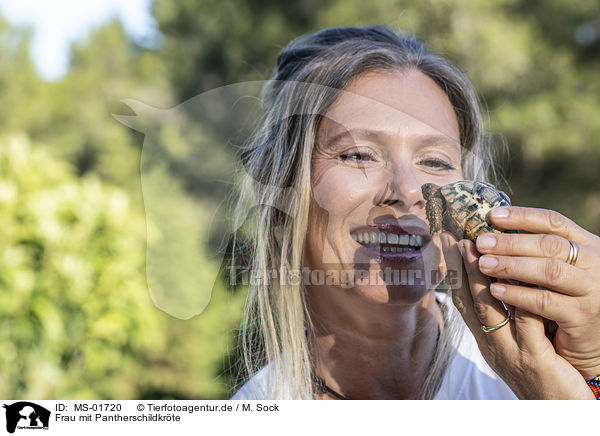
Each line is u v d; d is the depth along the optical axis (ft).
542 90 20.57
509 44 18.95
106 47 34.83
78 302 8.70
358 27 4.91
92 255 8.93
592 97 20.57
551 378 3.39
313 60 4.12
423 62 4.14
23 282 8.00
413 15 17.46
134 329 9.61
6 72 34.76
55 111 32.19
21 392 8.28
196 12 22.59
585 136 19.52
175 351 11.34
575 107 20.04
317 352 4.33
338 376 4.33
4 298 7.94
